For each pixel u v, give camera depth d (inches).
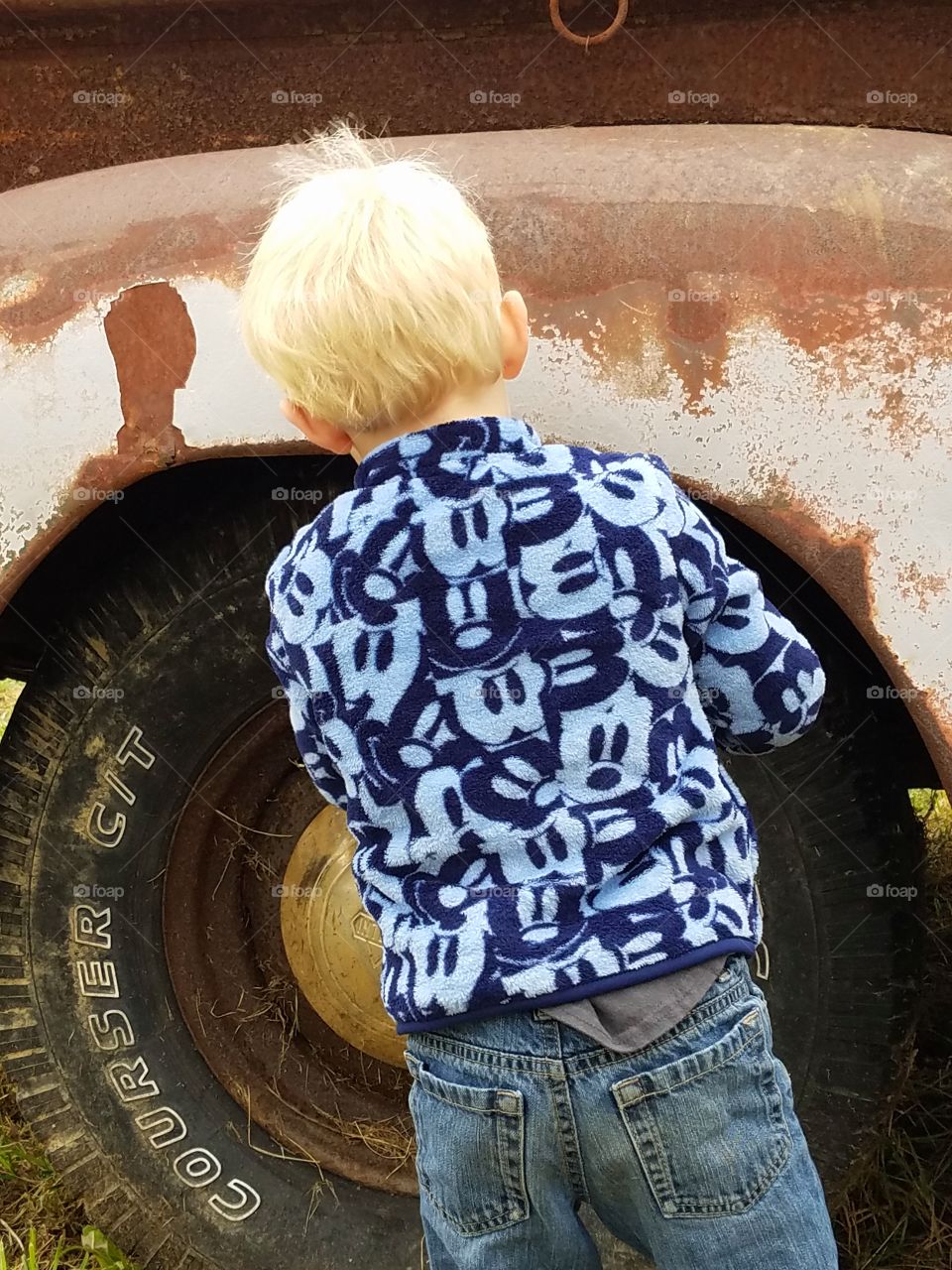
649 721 39.6
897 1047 59.1
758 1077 40.2
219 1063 66.1
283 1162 66.1
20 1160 79.7
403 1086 67.9
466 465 40.6
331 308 40.1
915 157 50.2
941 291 47.4
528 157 52.2
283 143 61.7
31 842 63.9
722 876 40.5
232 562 59.5
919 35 55.0
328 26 59.4
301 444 52.0
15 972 65.0
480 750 39.2
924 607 49.1
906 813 58.9
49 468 54.2
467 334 40.8
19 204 55.6
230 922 66.5
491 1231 41.5
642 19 57.0
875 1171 72.1
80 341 53.1
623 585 39.7
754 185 49.4
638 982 38.3
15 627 68.2
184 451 53.0
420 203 41.6
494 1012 38.8
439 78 59.7
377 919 41.8
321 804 65.0
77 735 62.5
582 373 49.7
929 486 48.3
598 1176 40.5
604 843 38.7
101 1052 65.2
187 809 63.6
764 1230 39.9
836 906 58.6
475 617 39.6
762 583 55.3
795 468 49.1
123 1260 69.7
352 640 40.4
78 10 59.4
